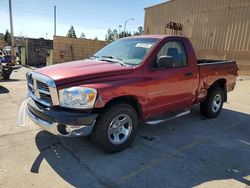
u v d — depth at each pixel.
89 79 3.44
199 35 19.28
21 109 4.17
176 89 4.57
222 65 5.83
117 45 4.88
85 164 3.46
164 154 3.88
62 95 3.30
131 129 3.95
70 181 3.04
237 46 16.45
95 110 3.46
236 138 4.70
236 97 8.80
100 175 3.20
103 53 4.84
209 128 5.21
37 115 3.61
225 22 17.14
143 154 3.84
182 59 4.73
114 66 3.87
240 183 3.15
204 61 6.56
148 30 25.08
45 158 3.58
